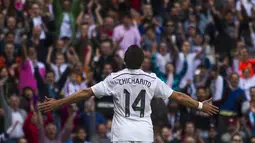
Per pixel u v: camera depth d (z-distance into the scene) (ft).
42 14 123.24
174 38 124.98
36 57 112.57
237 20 136.05
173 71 118.01
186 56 119.96
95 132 101.71
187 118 104.37
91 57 117.70
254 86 115.55
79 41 118.93
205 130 104.47
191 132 100.12
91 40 121.39
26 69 107.14
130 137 58.95
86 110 102.32
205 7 135.85
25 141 95.04
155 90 59.93
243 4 138.62
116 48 120.37
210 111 60.49
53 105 59.52
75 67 108.99
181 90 112.37
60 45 115.44
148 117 59.72
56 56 112.78
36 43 115.34
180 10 134.62
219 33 130.93
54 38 119.75
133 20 125.39
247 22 135.13
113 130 59.41
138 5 137.28
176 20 132.98
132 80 59.77
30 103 102.37
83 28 118.83
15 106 100.07
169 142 97.96
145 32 127.13
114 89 59.67
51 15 124.47
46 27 122.21
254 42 134.41
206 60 122.01
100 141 99.91
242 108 109.50
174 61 118.93
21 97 102.42
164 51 118.62
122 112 59.52
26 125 96.53
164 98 60.18
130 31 123.03
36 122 96.12
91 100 102.89
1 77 105.50
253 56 131.03
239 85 116.98
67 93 107.76
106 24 124.36
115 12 132.87
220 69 117.08
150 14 131.34
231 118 108.58
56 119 100.83
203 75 115.55
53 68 112.37
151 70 115.75
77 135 100.22
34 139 96.32
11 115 99.66
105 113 105.81
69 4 123.95
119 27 123.44
